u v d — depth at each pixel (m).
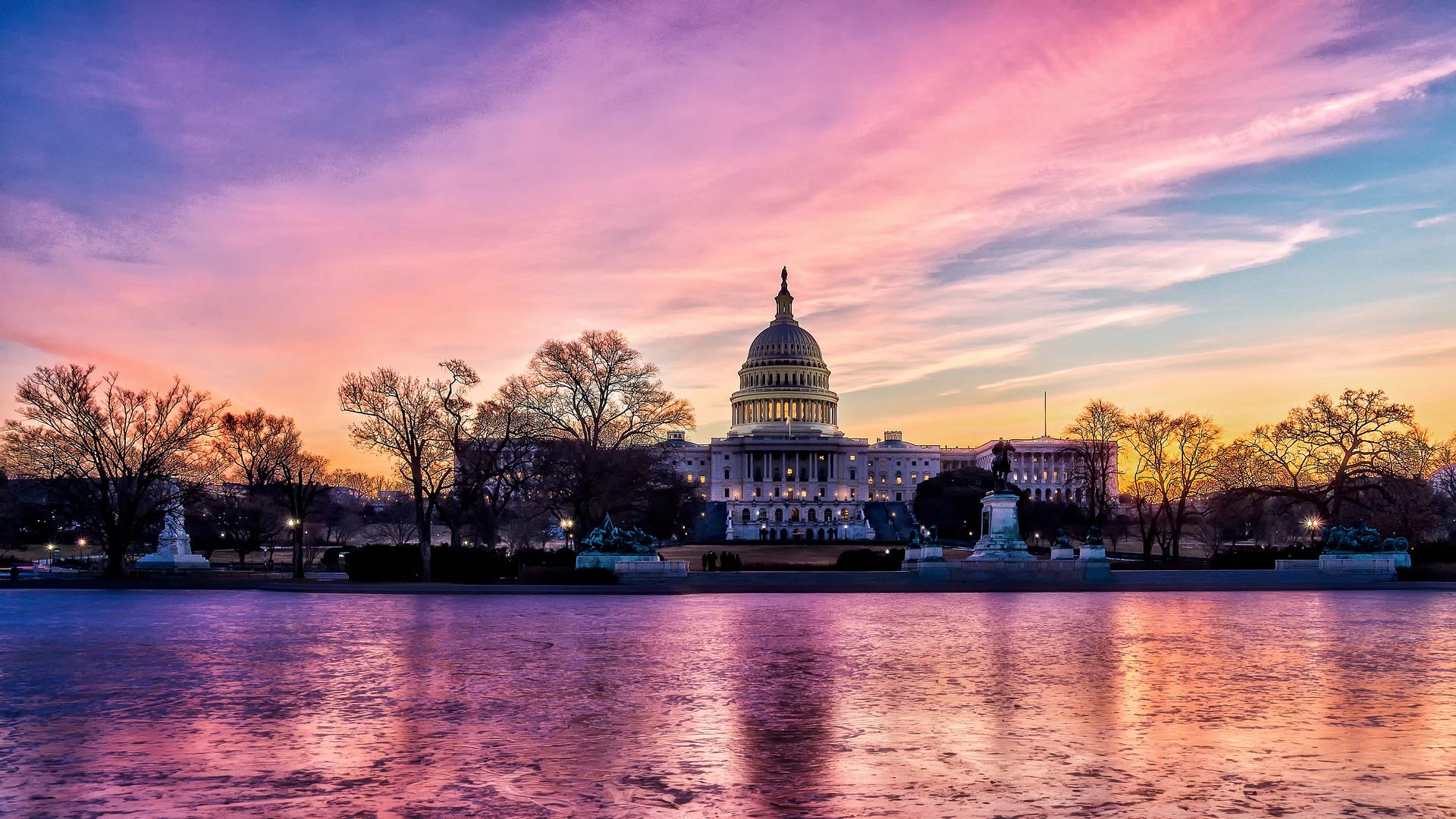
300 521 87.88
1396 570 76.69
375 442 88.75
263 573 97.56
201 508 129.12
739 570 86.69
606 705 25.16
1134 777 18.19
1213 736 21.50
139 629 43.34
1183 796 16.94
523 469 99.06
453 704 25.39
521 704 25.39
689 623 46.03
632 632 41.81
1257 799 16.73
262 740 21.28
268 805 16.58
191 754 20.09
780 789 17.50
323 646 37.16
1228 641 38.53
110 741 21.27
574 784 17.81
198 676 29.89
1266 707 24.75
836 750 20.31
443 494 102.56
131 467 88.69
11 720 23.42
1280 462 116.62
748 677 29.55
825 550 161.38
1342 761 19.23
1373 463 109.81
